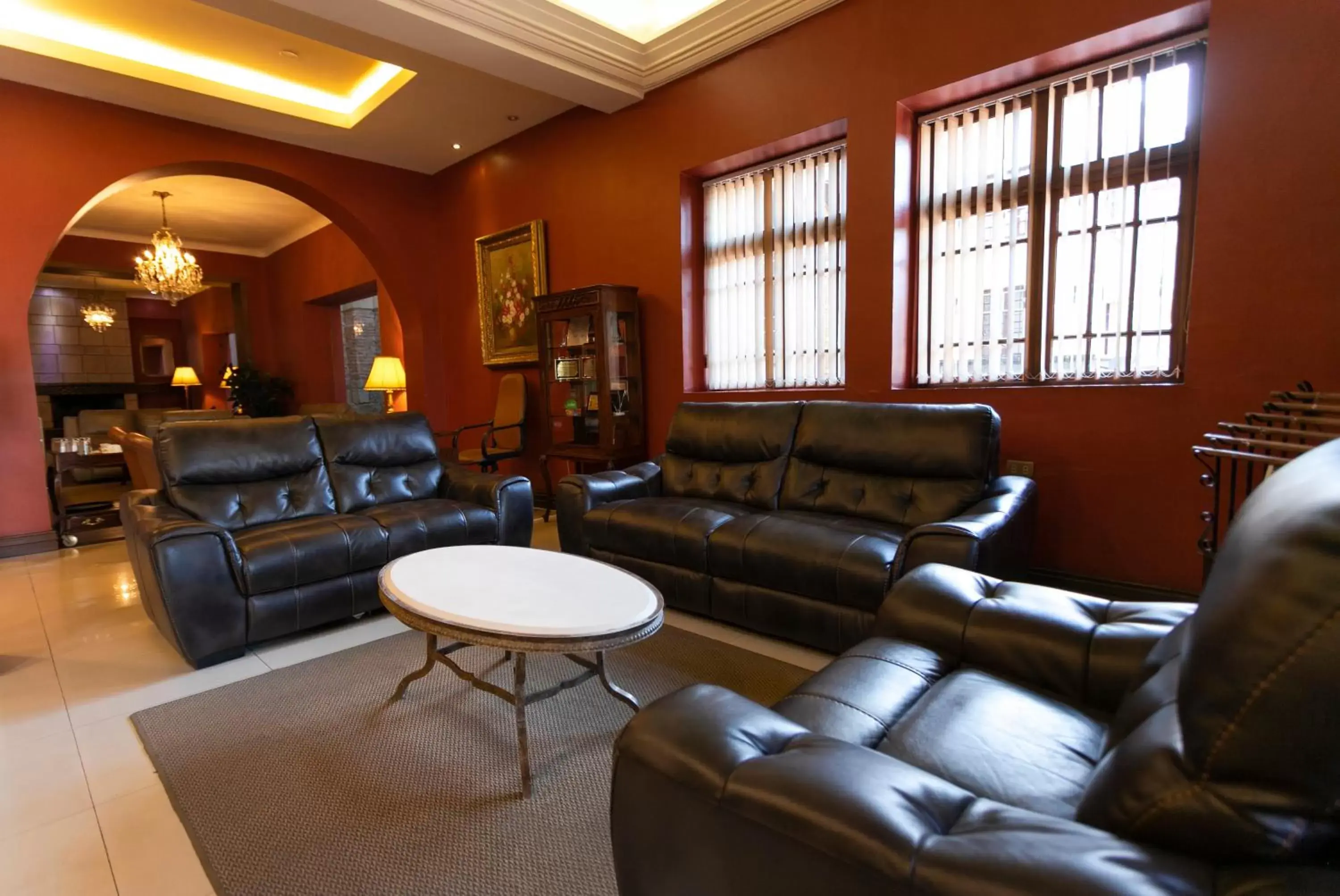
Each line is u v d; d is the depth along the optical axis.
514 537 3.52
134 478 4.45
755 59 3.79
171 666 2.54
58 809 1.68
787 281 4.01
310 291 8.09
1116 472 2.79
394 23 3.32
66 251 7.52
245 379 8.24
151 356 10.94
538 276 5.19
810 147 3.84
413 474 3.71
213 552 2.49
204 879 1.44
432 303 6.27
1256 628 0.59
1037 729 1.18
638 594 1.92
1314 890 0.55
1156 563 2.71
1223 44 2.41
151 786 1.78
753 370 4.23
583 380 4.67
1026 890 0.61
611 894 1.38
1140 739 0.75
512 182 5.39
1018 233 3.13
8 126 4.13
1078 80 2.92
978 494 2.59
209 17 3.88
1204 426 2.55
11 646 2.75
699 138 4.11
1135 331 2.83
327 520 3.01
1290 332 2.36
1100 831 0.70
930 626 1.54
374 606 2.99
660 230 4.40
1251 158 2.39
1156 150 2.74
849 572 2.31
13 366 4.23
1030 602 1.48
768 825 0.77
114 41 4.14
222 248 8.62
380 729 2.05
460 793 1.73
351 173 5.67
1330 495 0.60
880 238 3.38
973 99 3.22
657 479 3.66
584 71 3.97
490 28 3.48
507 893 1.38
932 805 0.78
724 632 2.79
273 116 4.73
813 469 3.09
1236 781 0.60
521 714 1.74
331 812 1.65
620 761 0.94
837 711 1.22
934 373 3.46
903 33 3.21
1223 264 2.47
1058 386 2.94
